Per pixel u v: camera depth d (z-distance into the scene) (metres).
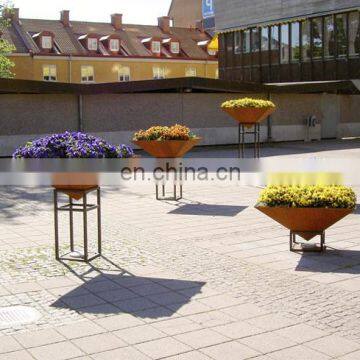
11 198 12.39
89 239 8.55
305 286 6.36
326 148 23.92
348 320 5.34
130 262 7.32
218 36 40.22
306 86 26.64
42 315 5.46
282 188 7.78
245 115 15.57
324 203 7.49
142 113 23.14
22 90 19.75
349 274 6.82
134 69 55.41
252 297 5.98
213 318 5.39
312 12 33.97
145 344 4.80
